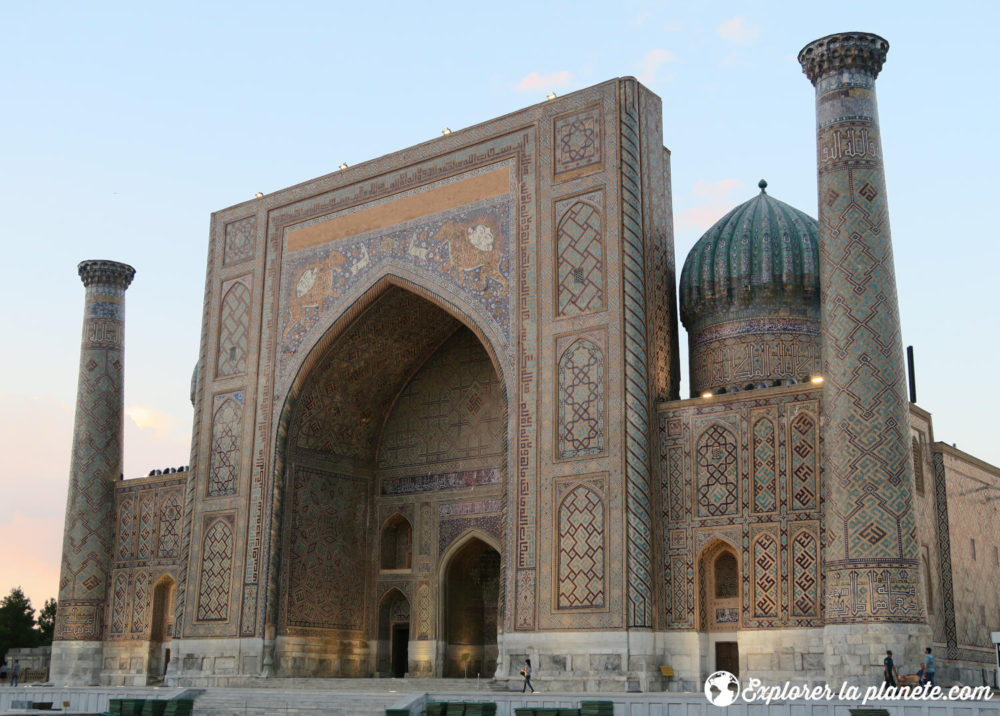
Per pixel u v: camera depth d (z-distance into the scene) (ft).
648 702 34.94
